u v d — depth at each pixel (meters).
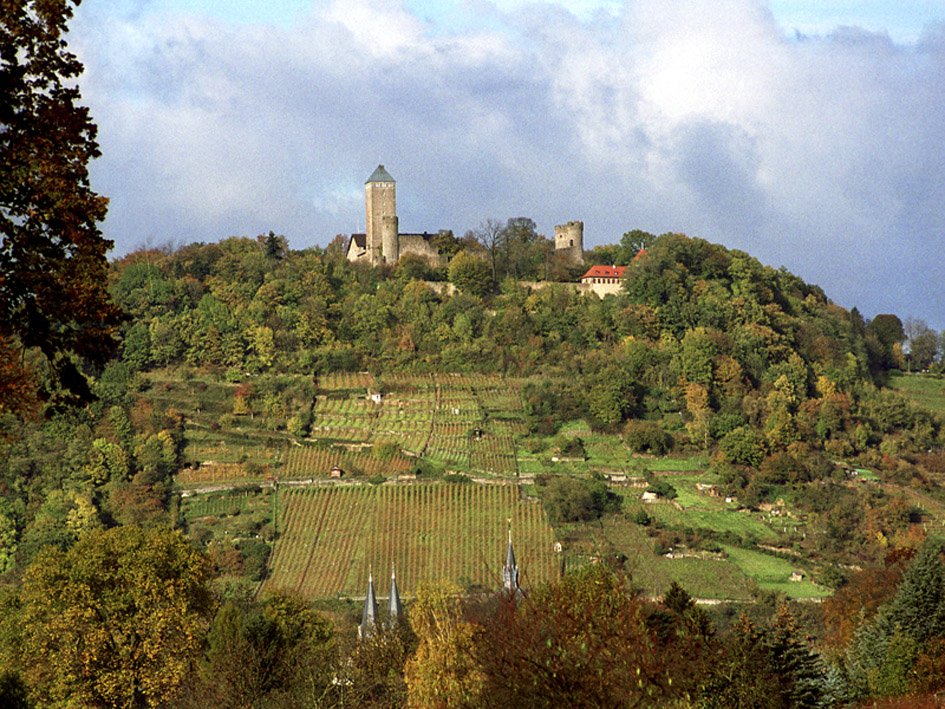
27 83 35.53
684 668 51.12
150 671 94.75
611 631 48.19
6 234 35.50
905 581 99.38
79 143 36.16
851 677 89.25
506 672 48.31
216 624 98.00
